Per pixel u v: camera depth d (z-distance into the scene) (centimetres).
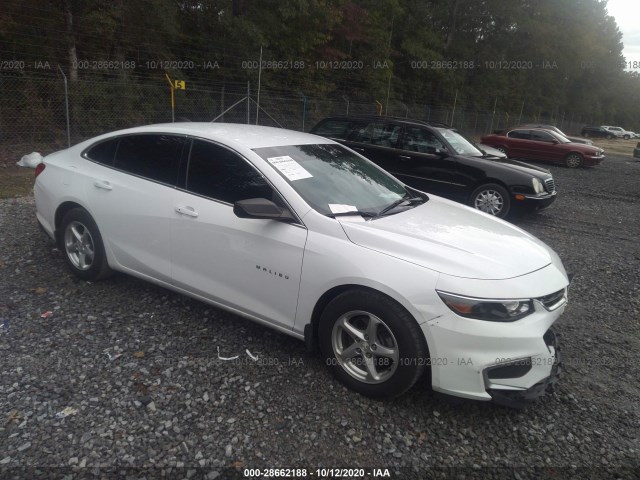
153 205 359
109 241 390
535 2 4159
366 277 274
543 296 278
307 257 295
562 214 927
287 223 309
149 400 276
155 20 1506
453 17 3516
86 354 316
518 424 282
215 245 331
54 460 228
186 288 356
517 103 4328
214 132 362
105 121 1384
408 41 2994
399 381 275
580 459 258
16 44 1297
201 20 1780
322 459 243
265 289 316
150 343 335
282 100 1955
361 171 391
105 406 268
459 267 270
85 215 402
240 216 291
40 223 448
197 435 252
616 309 467
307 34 2028
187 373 303
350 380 294
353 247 286
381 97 2600
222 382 297
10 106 1235
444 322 259
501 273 275
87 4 1356
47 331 340
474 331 256
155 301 396
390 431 267
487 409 293
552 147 1867
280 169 329
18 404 264
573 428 283
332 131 926
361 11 2350
